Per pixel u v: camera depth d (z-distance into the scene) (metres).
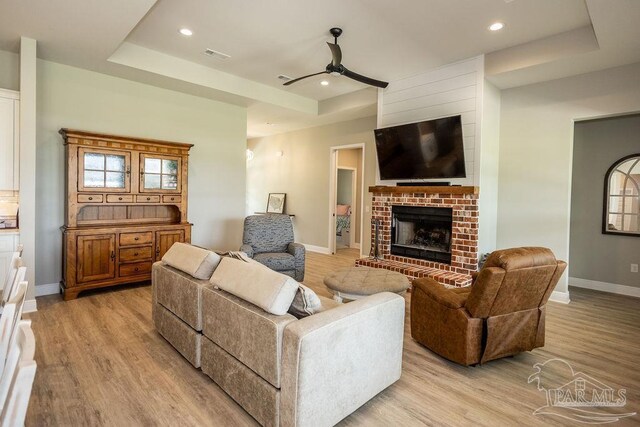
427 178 4.77
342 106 6.05
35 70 3.46
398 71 4.82
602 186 4.71
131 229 4.25
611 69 3.90
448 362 2.64
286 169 8.25
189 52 4.37
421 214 4.89
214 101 5.53
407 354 2.77
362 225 6.65
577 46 3.57
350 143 6.86
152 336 2.94
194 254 2.57
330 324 1.73
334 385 1.78
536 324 2.65
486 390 2.27
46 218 4.05
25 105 3.42
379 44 3.98
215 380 2.18
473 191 4.19
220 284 2.15
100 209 4.45
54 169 4.08
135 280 4.30
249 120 6.95
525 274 2.34
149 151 4.48
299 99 6.14
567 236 4.22
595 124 4.76
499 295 2.35
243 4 3.22
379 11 3.28
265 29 3.70
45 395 2.08
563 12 3.23
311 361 1.64
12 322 1.14
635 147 4.47
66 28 3.23
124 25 3.17
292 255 4.38
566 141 4.21
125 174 4.29
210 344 2.23
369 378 2.01
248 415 1.95
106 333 2.99
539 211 4.42
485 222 4.47
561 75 4.14
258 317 1.82
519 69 3.97
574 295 4.50
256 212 9.03
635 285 4.49
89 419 1.88
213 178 5.58
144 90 4.76
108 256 4.09
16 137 3.45
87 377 2.29
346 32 3.72
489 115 4.45
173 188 4.75
